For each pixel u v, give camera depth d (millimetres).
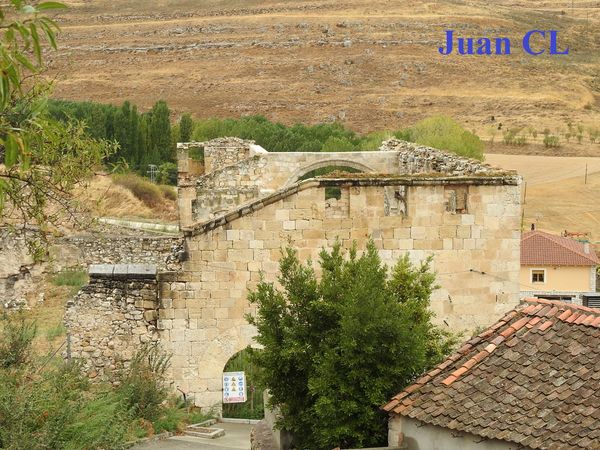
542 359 25359
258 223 39312
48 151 27688
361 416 27578
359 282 28734
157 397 38594
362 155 57906
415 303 30281
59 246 65375
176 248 43031
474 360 26375
